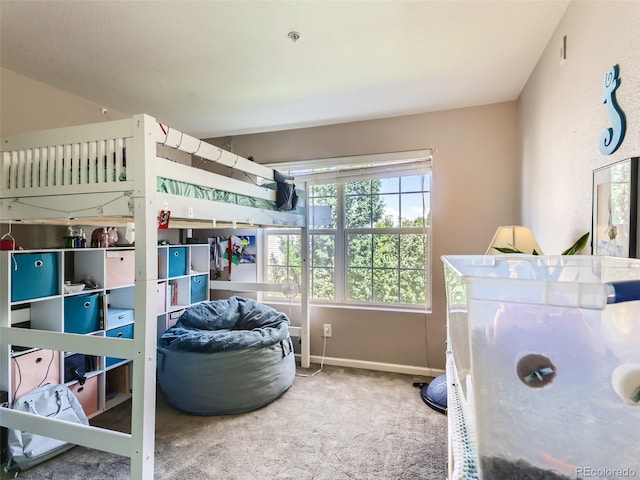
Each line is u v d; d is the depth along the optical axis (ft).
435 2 5.34
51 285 7.08
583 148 4.91
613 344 1.64
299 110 9.89
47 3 5.27
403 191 10.75
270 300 12.35
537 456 1.72
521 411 1.75
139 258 4.68
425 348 10.25
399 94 8.85
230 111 9.91
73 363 7.69
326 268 11.64
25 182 5.43
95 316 8.09
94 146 4.97
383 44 6.54
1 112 7.28
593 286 1.61
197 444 6.79
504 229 6.12
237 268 12.48
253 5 5.37
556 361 1.70
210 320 10.00
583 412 1.66
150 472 4.74
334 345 11.16
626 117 3.73
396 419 7.73
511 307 1.77
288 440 6.93
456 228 9.89
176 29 6.00
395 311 10.52
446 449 6.61
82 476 5.91
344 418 7.79
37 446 6.15
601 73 4.33
